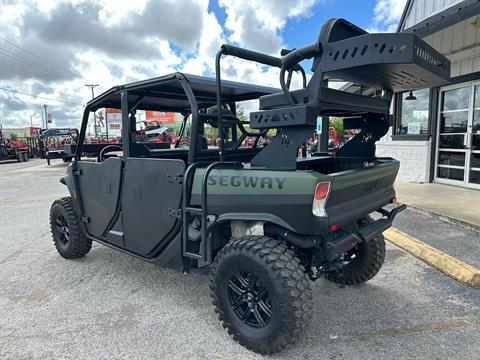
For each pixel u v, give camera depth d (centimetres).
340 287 339
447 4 590
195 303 313
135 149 335
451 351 239
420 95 916
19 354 244
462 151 817
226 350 245
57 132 1989
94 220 372
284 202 232
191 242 282
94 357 239
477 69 765
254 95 372
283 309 223
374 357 234
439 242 456
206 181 258
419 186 842
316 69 227
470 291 327
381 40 201
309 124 226
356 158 342
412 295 321
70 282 361
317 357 235
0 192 1003
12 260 430
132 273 383
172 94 350
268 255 229
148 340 258
